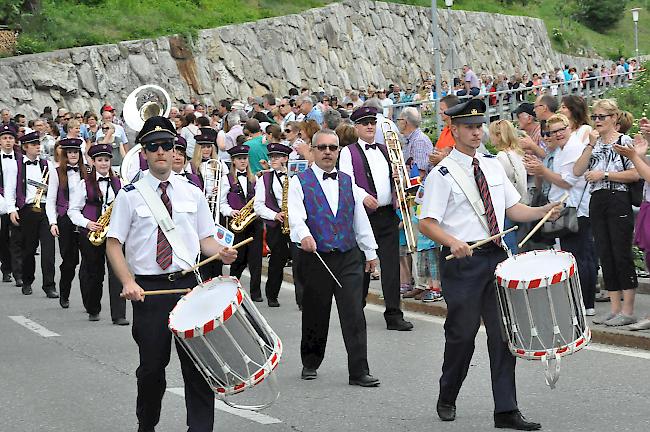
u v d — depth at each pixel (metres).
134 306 7.05
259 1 45.09
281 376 9.62
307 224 9.18
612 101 10.45
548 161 11.16
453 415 7.81
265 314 13.06
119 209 7.02
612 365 9.36
